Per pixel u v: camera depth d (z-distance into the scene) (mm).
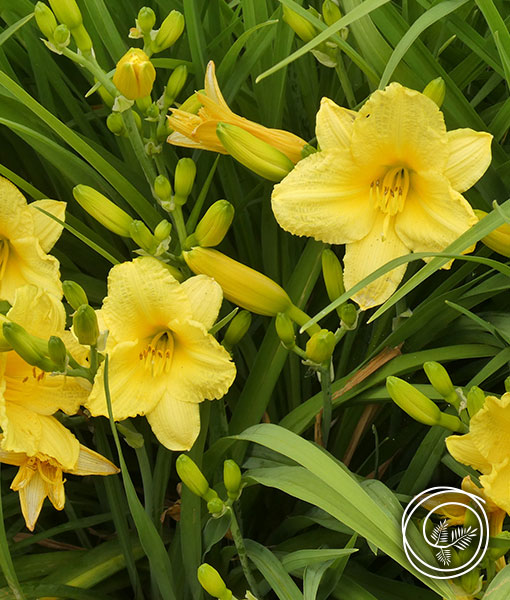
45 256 741
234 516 728
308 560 719
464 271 750
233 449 769
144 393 730
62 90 801
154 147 746
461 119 759
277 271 802
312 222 726
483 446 695
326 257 731
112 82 734
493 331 736
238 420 771
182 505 745
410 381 798
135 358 731
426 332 773
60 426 735
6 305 751
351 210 730
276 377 770
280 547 783
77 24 716
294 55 705
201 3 794
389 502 711
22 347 694
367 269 729
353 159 722
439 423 706
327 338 723
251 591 762
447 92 754
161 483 777
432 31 795
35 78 796
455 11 769
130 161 797
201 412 751
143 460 751
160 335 737
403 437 802
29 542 783
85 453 739
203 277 726
